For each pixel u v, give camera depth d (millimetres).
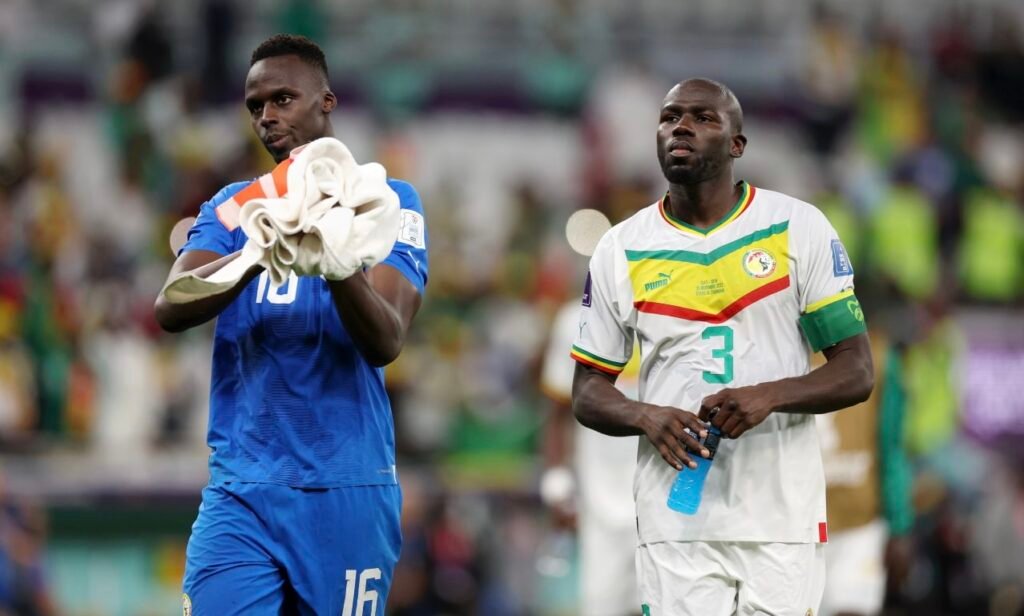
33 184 44500
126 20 50812
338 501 15406
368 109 56125
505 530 38125
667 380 16766
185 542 36156
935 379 45312
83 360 39312
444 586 36719
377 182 14438
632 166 54375
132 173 48688
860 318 16609
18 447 36906
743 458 16453
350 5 58125
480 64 58438
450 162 56625
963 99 62625
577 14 60938
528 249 51375
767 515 16422
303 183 14086
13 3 53438
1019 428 49125
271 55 16281
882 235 54438
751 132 59875
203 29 52156
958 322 52906
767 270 16516
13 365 37938
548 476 28844
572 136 58219
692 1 62938
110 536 35438
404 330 15414
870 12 65188
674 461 15938
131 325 41062
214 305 14562
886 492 24203
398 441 41281
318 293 15609
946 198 56531
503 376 45406
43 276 41125
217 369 15867
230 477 15461
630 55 60531
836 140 58719
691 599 16516
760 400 15719
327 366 15562
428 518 37438
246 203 14016
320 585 15367
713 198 16828
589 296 17406
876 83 60375
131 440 38844
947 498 40312
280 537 15297
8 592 33781
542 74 58719
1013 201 59094
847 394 16078
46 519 34844
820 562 16875
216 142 49531
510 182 55625
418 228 16281
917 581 39031
